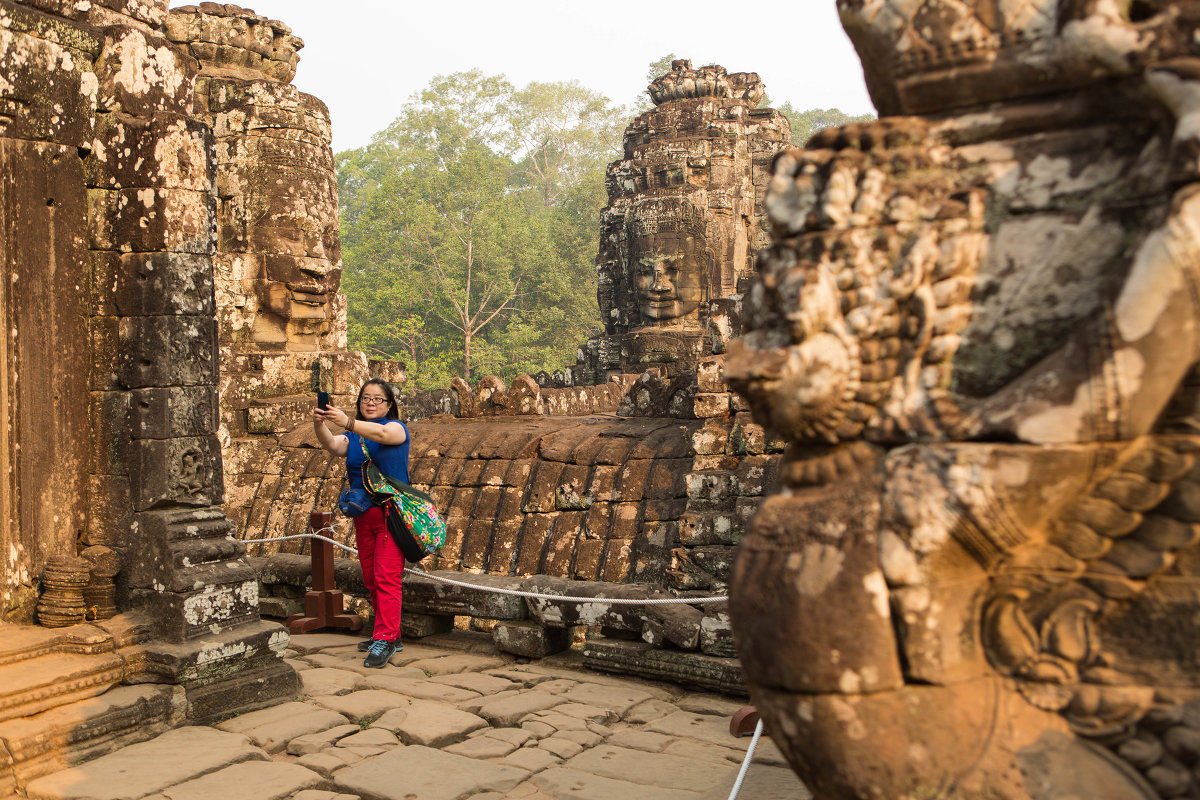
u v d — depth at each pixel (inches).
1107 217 68.5
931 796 66.7
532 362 1546.5
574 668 217.3
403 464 219.6
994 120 72.8
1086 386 62.9
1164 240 60.6
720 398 229.8
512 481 270.2
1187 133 60.1
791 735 69.8
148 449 183.9
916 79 74.5
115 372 187.8
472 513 274.5
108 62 189.2
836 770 67.9
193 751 158.9
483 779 149.6
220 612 185.0
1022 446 64.1
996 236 71.9
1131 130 68.8
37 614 176.7
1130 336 61.9
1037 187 70.9
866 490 69.7
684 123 701.3
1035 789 66.1
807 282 69.7
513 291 1582.2
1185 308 60.8
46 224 179.3
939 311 71.6
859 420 72.6
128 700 163.9
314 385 367.9
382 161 1859.0
